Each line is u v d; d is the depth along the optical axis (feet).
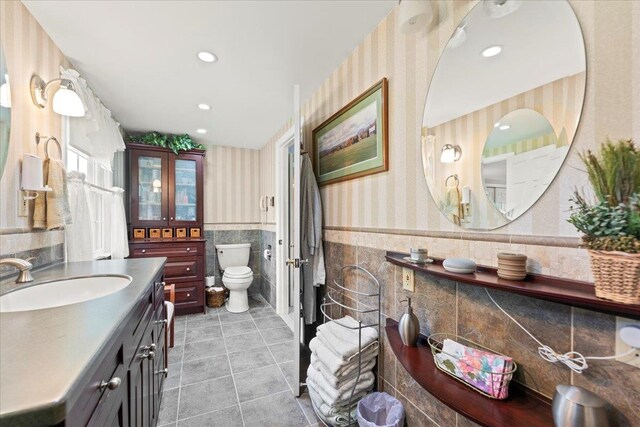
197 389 5.99
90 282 4.28
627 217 1.81
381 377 4.87
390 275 4.66
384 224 4.81
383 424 4.45
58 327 2.17
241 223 13.24
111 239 8.55
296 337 5.84
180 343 8.21
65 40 5.34
